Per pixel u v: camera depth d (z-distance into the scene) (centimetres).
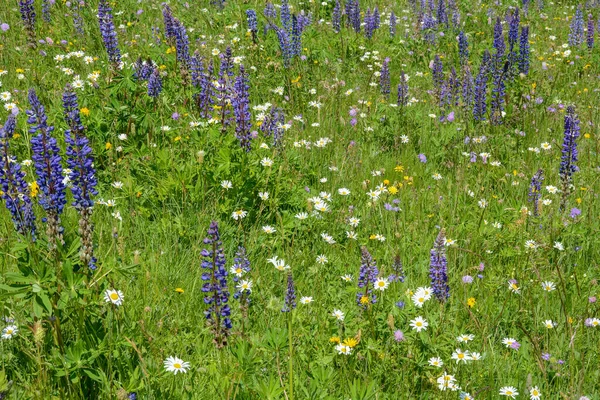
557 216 475
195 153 475
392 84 689
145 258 421
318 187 489
